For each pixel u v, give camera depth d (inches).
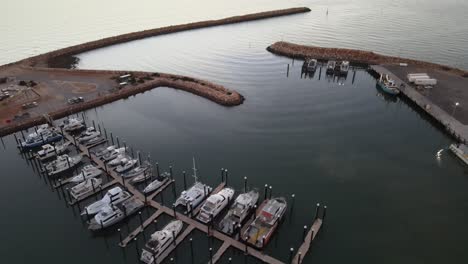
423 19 6801.2
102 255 1670.8
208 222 1782.7
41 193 2095.2
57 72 3873.0
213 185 2110.0
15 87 3371.1
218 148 2529.5
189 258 1624.0
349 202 1964.8
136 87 3513.8
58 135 2620.6
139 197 2001.7
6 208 1968.5
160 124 2908.5
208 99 3378.4
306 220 1835.6
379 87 3567.9
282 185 2110.0
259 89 3614.7
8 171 2305.6
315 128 2797.7
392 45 5118.1
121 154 2348.7
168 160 2386.8
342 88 3619.6
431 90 3233.3
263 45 5359.3
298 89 3604.8
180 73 4165.8
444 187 2080.5
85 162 2362.2
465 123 2613.2
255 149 2508.6
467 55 4569.4
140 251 1668.3
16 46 5438.0
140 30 6417.3
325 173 2222.0
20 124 2741.1
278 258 1603.1
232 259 1609.3
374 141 2591.0
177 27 6318.9
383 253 1640.0
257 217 1750.7
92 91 3398.1
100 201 1894.7
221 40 5698.8
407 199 1983.3
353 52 4512.8
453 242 1696.6
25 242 1743.4
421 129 2755.9
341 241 1705.2
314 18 7239.2
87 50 5157.5
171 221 1835.6
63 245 1728.6
